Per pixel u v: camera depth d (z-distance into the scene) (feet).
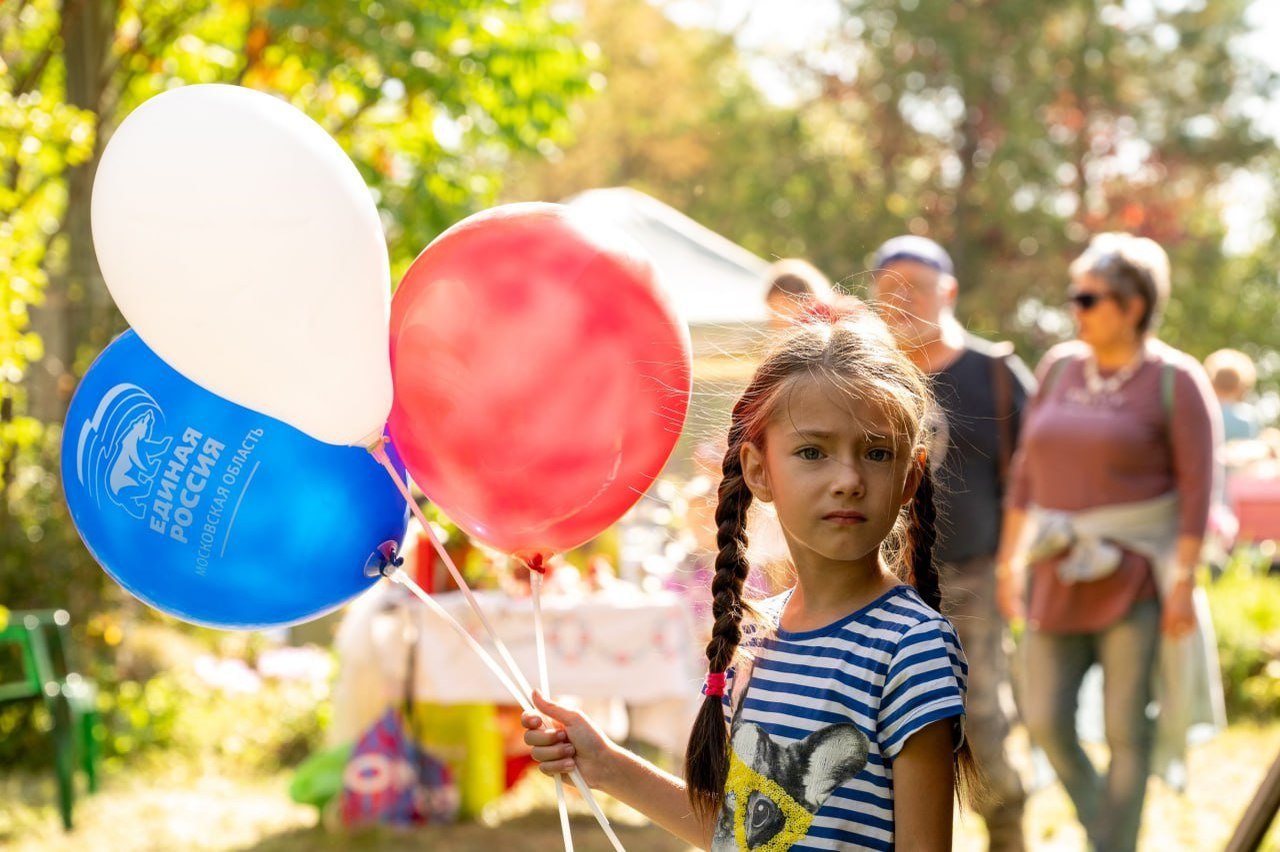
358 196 7.21
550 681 17.79
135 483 7.29
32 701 22.18
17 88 27.86
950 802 6.18
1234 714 25.55
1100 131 88.12
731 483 7.04
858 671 6.34
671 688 17.84
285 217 6.89
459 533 18.38
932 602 7.13
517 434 7.06
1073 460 14.05
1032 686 14.53
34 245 17.33
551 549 7.57
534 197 91.40
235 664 24.91
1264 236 96.27
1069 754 14.42
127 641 24.91
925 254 14.30
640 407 7.18
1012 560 15.11
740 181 92.22
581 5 91.40
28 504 24.57
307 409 7.16
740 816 6.53
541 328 7.02
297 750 23.22
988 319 83.51
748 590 7.54
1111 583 13.96
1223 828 17.88
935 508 7.23
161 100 7.14
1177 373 13.96
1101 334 14.12
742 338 8.41
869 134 91.61
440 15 28.17
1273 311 91.97
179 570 7.35
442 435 7.14
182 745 23.06
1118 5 88.17
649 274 7.38
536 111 29.71
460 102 28.63
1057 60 87.45
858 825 6.24
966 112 87.45
